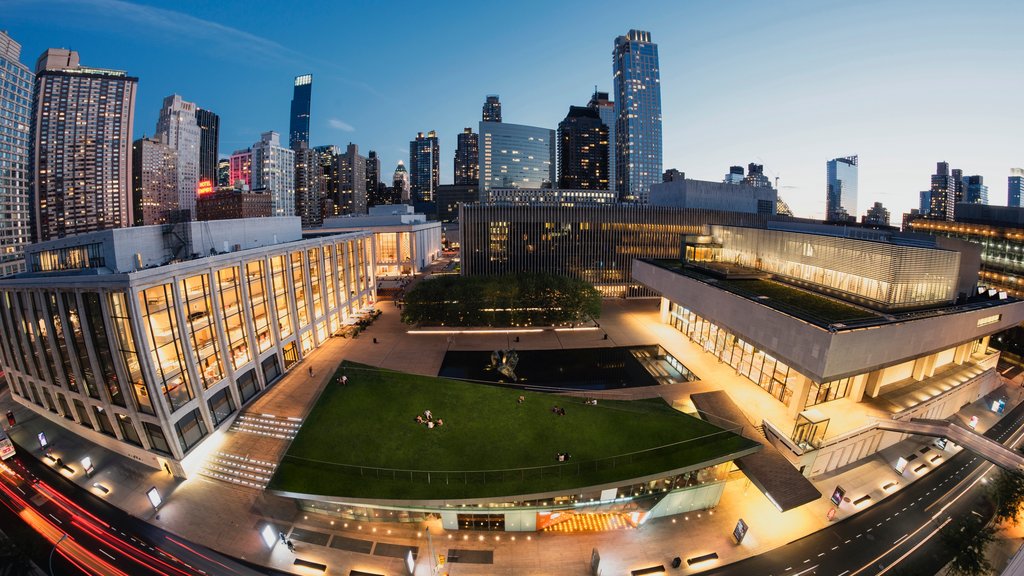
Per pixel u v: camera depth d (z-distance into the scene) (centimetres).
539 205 12306
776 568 3809
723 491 4731
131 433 4891
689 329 8731
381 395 5691
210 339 5194
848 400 5888
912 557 3956
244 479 4638
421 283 9588
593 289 9500
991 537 3875
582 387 6525
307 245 7538
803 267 7181
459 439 4753
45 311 4812
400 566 3734
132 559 3759
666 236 12850
